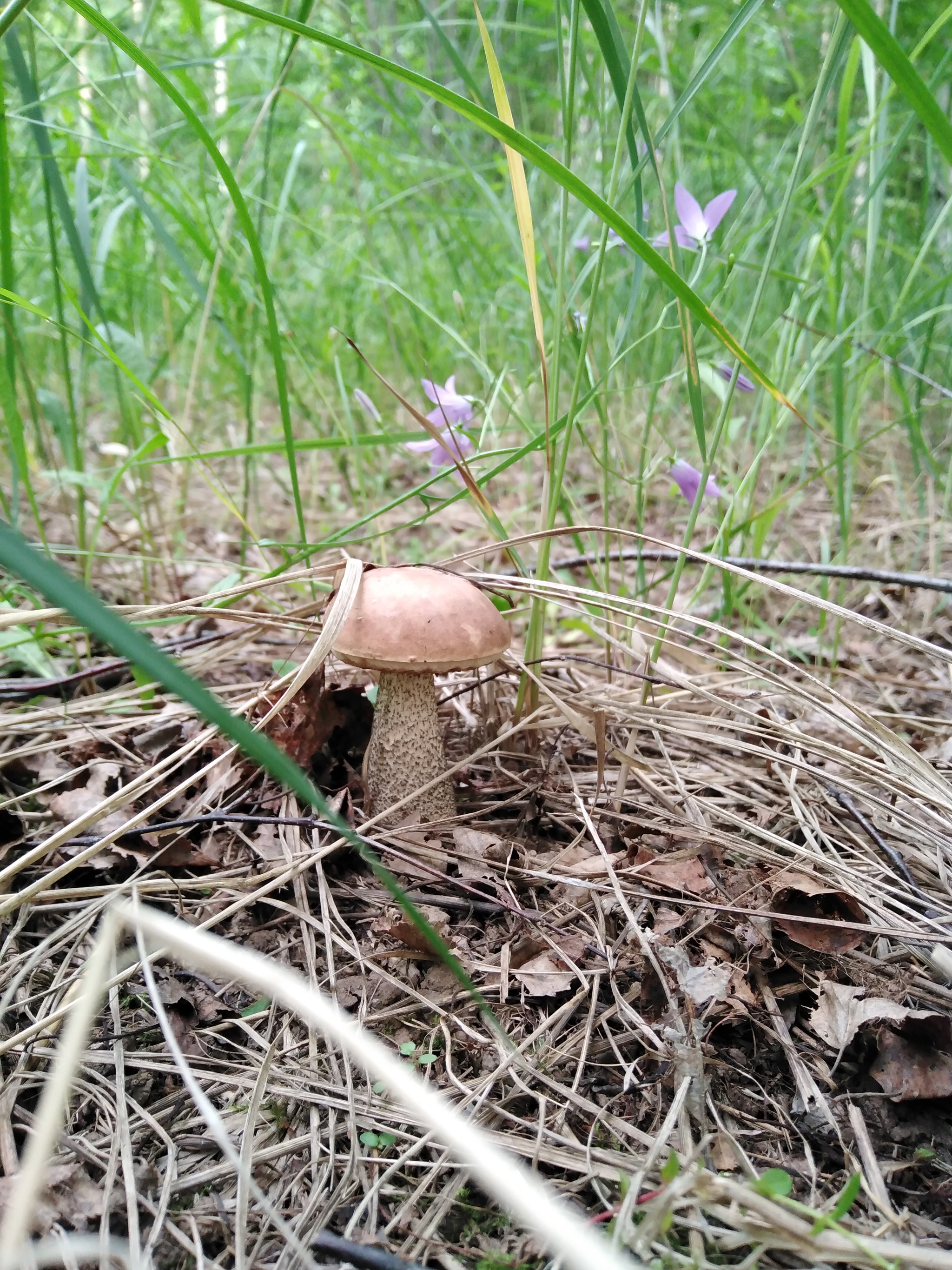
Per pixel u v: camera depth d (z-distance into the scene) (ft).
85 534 1.42
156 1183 0.64
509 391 1.44
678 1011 0.72
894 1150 0.68
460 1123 0.45
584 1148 0.66
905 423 2.00
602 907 0.85
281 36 1.28
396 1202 0.64
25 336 1.63
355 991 0.79
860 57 1.23
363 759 1.04
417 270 2.04
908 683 1.29
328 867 0.91
